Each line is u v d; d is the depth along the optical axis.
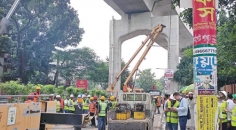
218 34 17.89
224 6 11.31
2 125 5.05
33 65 36.00
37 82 38.38
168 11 48.78
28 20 37.19
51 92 21.50
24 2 34.44
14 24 36.41
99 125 11.85
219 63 17.12
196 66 5.83
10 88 17.42
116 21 46.97
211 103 5.64
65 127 7.33
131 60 27.11
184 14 11.74
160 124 16.86
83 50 55.50
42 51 37.91
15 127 5.47
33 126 6.16
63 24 39.53
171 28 43.81
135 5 41.72
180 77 39.62
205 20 5.74
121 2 40.28
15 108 5.48
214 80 5.69
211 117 5.62
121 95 13.96
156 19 44.44
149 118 12.17
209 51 5.71
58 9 38.72
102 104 11.97
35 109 6.25
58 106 14.67
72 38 42.66
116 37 46.53
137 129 10.68
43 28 38.81
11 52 32.53
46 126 6.78
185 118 8.80
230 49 14.16
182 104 8.83
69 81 46.47
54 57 50.06
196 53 5.84
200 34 5.77
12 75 34.53
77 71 55.47
